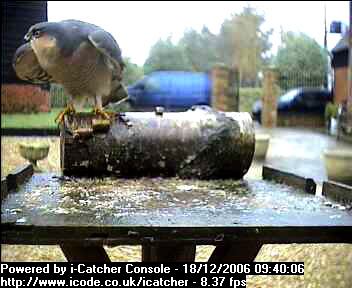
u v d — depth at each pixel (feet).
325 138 35.04
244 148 8.41
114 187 7.42
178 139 8.42
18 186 7.24
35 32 7.52
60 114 8.36
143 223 4.87
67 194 6.72
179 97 44.78
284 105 49.85
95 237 4.73
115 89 8.87
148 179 8.31
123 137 8.24
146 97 43.78
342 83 36.50
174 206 5.91
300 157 26.13
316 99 49.67
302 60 55.36
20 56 7.93
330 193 6.68
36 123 15.24
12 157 14.28
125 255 12.68
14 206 5.78
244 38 64.34
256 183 8.11
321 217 5.25
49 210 5.53
